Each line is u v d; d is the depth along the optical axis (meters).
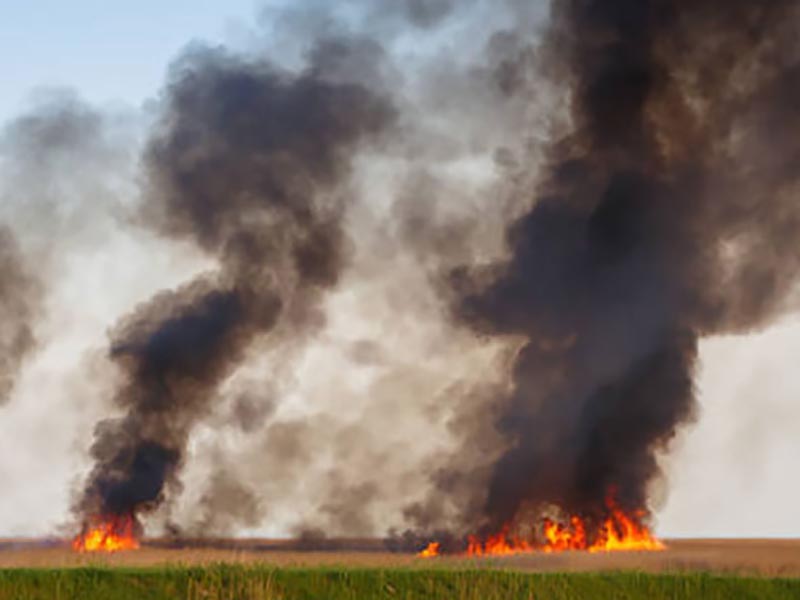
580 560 58.50
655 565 54.94
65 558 56.34
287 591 41.25
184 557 62.59
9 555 63.34
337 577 42.25
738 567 52.59
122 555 66.56
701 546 73.88
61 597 40.00
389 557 68.19
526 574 43.75
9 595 39.88
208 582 41.28
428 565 46.06
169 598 40.34
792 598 43.03
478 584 42.19
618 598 42.22
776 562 56.47
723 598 42.69
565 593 42.09
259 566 43.31
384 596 41.22
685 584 43.41
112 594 40.41
